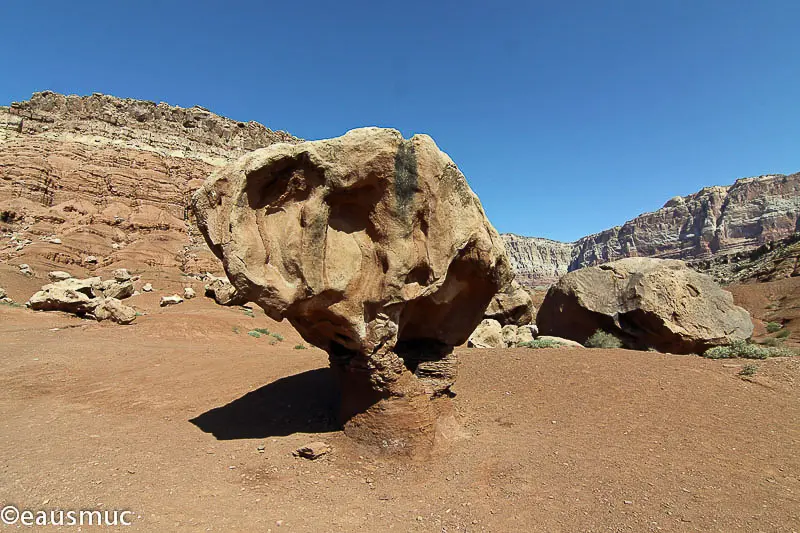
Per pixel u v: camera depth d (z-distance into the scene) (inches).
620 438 344.2
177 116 3865.7
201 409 438.3
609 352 620.4
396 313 314.7
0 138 2935.5
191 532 208.5
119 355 695.1
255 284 269.0
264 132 4365.2
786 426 365.4
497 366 558.6
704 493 260.2
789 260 2544.3
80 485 250.8
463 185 341.7
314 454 305.3
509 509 245.1
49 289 1114.1
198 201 283.1
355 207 313.3
